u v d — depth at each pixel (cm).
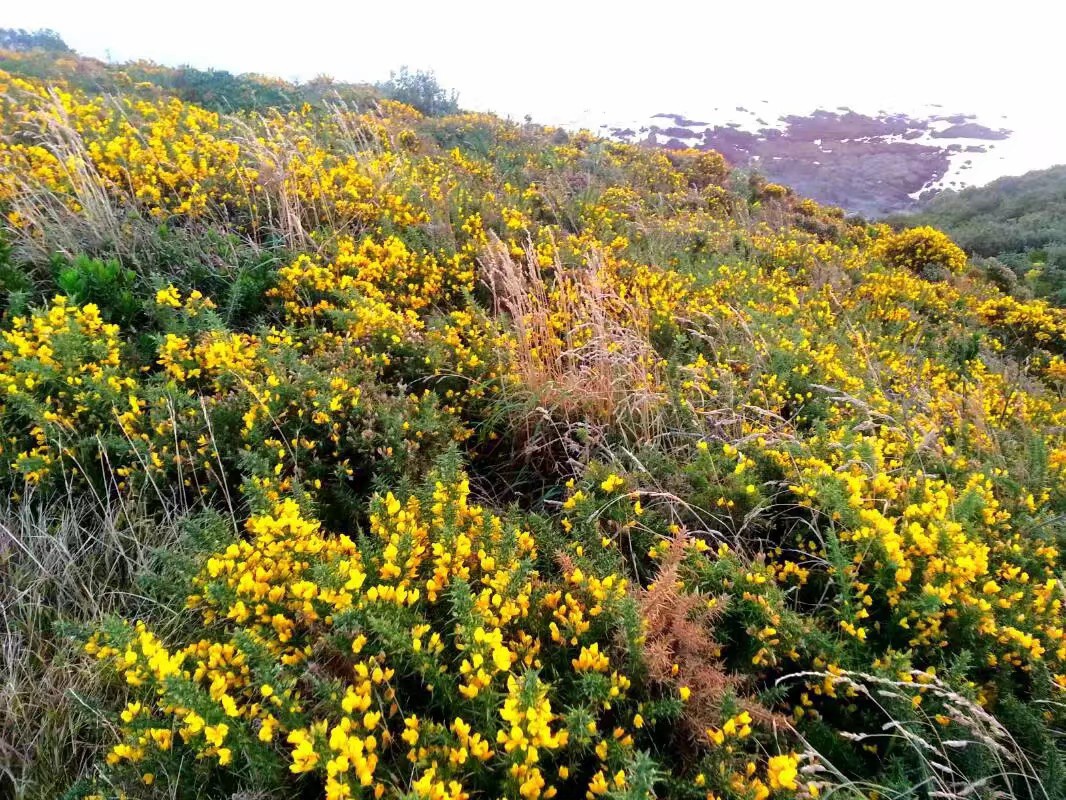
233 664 173
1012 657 213
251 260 411
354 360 334
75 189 409
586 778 163
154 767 160
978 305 874
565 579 214
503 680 172
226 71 1334
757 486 285
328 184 515
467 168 854
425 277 458
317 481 256
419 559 205
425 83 1738
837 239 1220
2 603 208
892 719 187
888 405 402
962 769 179
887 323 691
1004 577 254
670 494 266
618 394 343
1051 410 532
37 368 267
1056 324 813
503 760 146
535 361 369
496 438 340
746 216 1088
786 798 153
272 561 197
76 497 258
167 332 332
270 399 280
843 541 243
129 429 265
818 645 204
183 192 477
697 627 192
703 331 471
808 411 391
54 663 193
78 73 1183
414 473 279
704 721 171
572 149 1216
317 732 139
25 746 176
